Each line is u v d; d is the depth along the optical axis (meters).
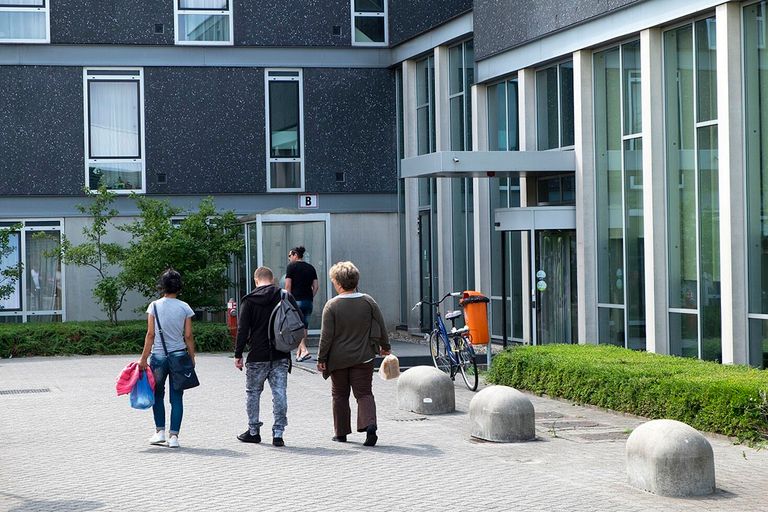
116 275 29.02
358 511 9.16
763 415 11.92
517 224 20.83
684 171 18.22
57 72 29.14
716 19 16.88
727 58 16.58
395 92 30.77
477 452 11.93
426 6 28.62
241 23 30.00
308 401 16.36
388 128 30.78
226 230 28.02
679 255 18.36
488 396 12.77
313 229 26.69
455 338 17.73
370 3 30.73
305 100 30.39
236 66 30.05
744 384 12.40
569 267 21.58
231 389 17.92
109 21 29.31
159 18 29.59
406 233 29.67
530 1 22.02
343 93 30.55
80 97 29.25
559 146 21.92
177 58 29.77
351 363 12.54
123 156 29.53
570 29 20.88
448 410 15.03
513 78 23.64
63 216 29.19
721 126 16.73
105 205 29.08
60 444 13.01
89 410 15.89
